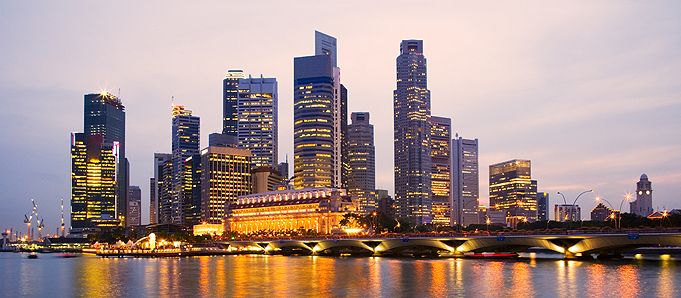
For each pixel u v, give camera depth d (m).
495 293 126.94
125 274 189.12
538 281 144.50
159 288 146.38
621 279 145.12
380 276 164.62
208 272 189.62
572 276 153.75
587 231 193.75
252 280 160.12
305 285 146.25
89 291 144.75
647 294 121.38
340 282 151.25
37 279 178.62
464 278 154.38
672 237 174.25
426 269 183.50
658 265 183.88
